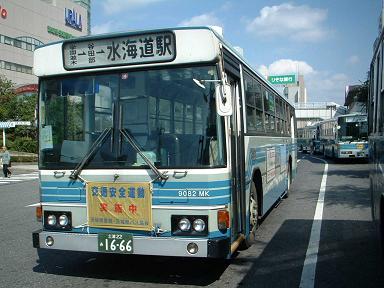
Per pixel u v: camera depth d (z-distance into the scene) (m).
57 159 5.62
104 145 5.36
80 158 5.50
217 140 5.02
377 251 6.92
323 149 35.62
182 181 5.02
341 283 5.47
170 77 5.20
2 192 17.39
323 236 7.99
